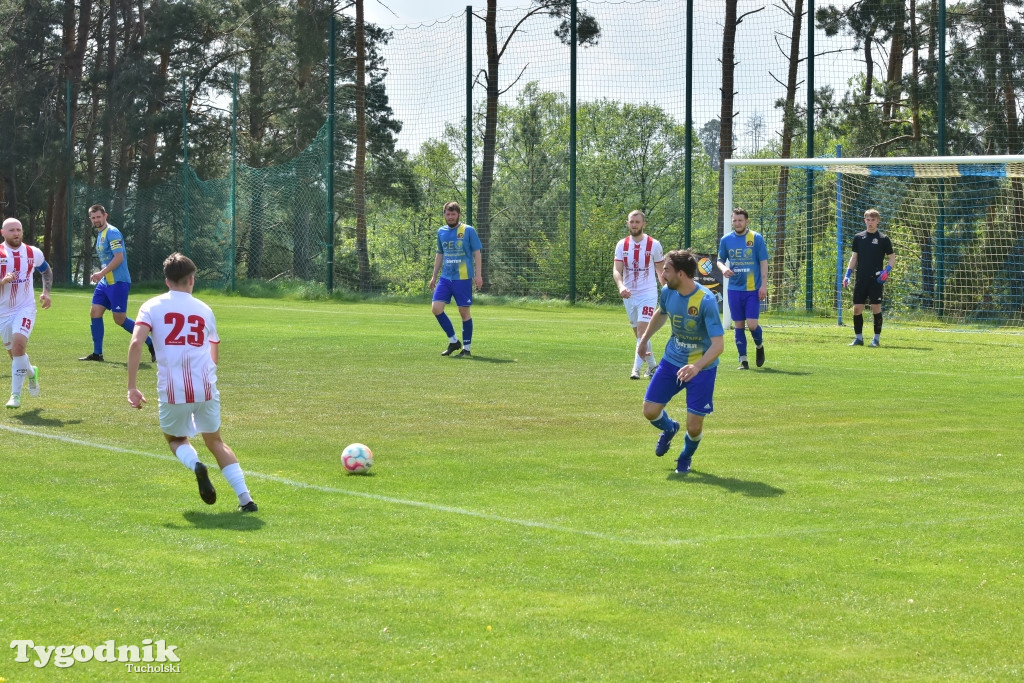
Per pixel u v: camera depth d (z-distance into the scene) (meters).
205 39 62.00
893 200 33.81
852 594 6.50
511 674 5.30
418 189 51.78
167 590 6.47
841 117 37.72
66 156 55.03
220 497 9.02
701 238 55.53
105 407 13.99
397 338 24.05
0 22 60.47
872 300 23.05
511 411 13.89
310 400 14.79
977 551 7.43
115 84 58.75
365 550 7.37
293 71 59.62
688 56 35.94
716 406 14.42
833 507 8.73
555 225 47.88
